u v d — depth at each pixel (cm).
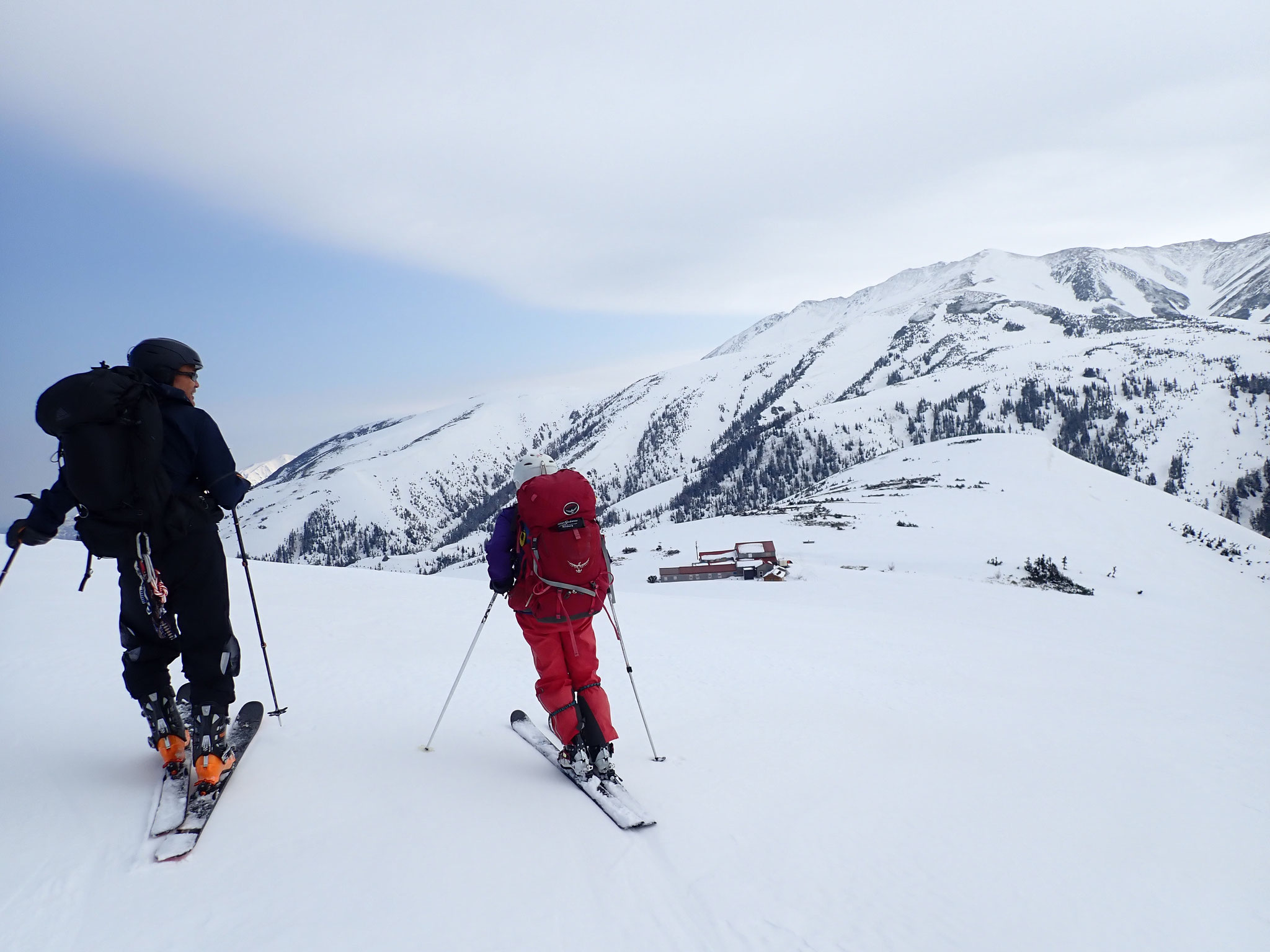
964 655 1114
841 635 1220
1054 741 526
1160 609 4009
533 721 442
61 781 296
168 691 297
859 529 8625
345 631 783
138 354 289
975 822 335
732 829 307
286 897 225
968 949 228
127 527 261
